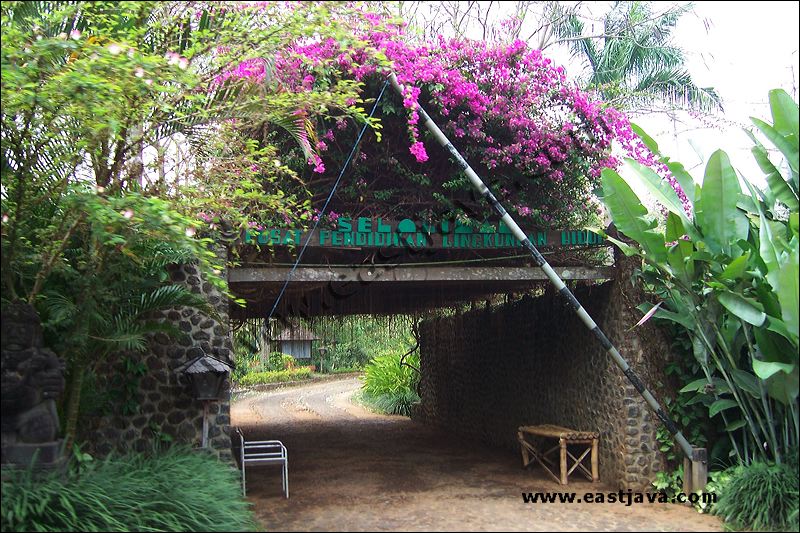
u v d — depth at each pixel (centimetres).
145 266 618
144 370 651
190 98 593
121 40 572
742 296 599
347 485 748
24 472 491
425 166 765
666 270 661
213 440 657
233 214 631
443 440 1130
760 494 571
